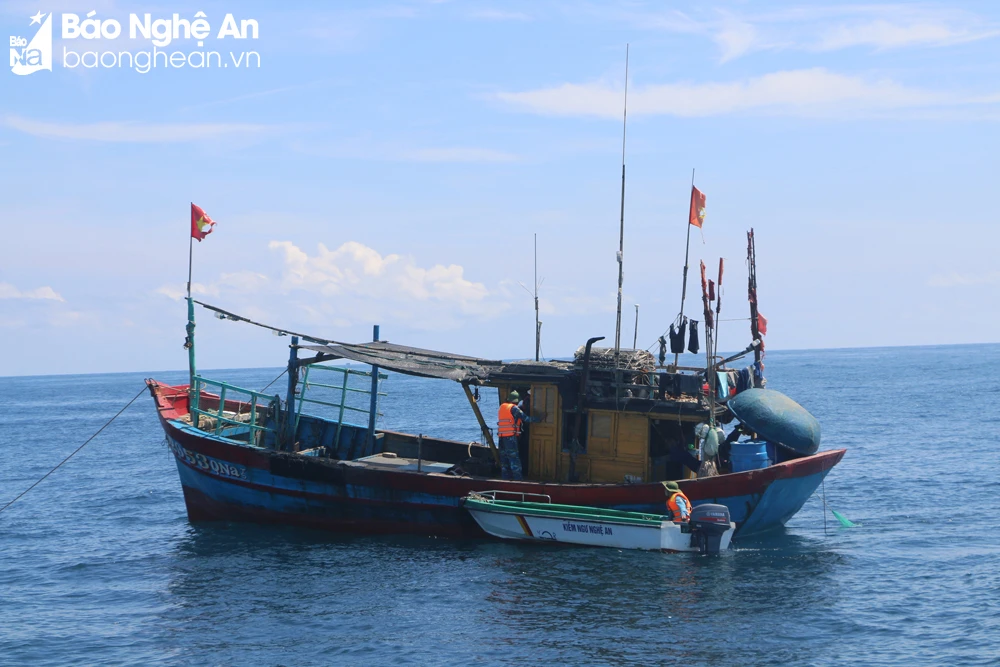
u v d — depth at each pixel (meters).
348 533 23.61
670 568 20.34
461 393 105.50
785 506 22.69
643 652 15.55
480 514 22.23
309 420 26.80
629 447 22.41
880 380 116.06
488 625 16.92
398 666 15.19
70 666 15.58
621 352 22.75
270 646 16.20
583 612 17.53
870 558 21.45
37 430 67.81
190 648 16.23
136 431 64.44
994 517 26.23
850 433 50.16
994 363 173.12
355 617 17.53
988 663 14.94
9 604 19.28
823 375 139.50
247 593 19.27
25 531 27.20
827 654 15.44
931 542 23.12
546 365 23.22
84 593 19.98
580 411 22.56
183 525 27.27
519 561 20.97
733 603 18.00
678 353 23.12
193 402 25.78
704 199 23.27
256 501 24.23
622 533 21.52
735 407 22.72
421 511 22.84
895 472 35.03
